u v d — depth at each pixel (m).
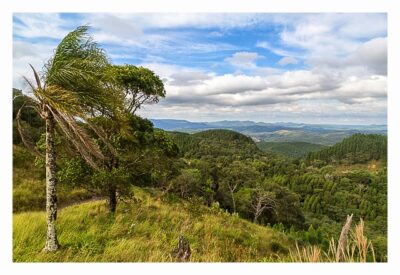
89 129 8.06
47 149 6.05
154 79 9.32
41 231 7.13
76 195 13.91
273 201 41.84
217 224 10.66
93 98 6.02
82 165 8.50
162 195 13.55
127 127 7.89
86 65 5.95
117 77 8.26
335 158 144.00
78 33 5.98
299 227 45.19
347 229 3.95
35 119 17.19
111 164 9.16
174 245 7.25
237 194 44.50
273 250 10.25
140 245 6.80
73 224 7.95
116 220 8.52
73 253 6.08
